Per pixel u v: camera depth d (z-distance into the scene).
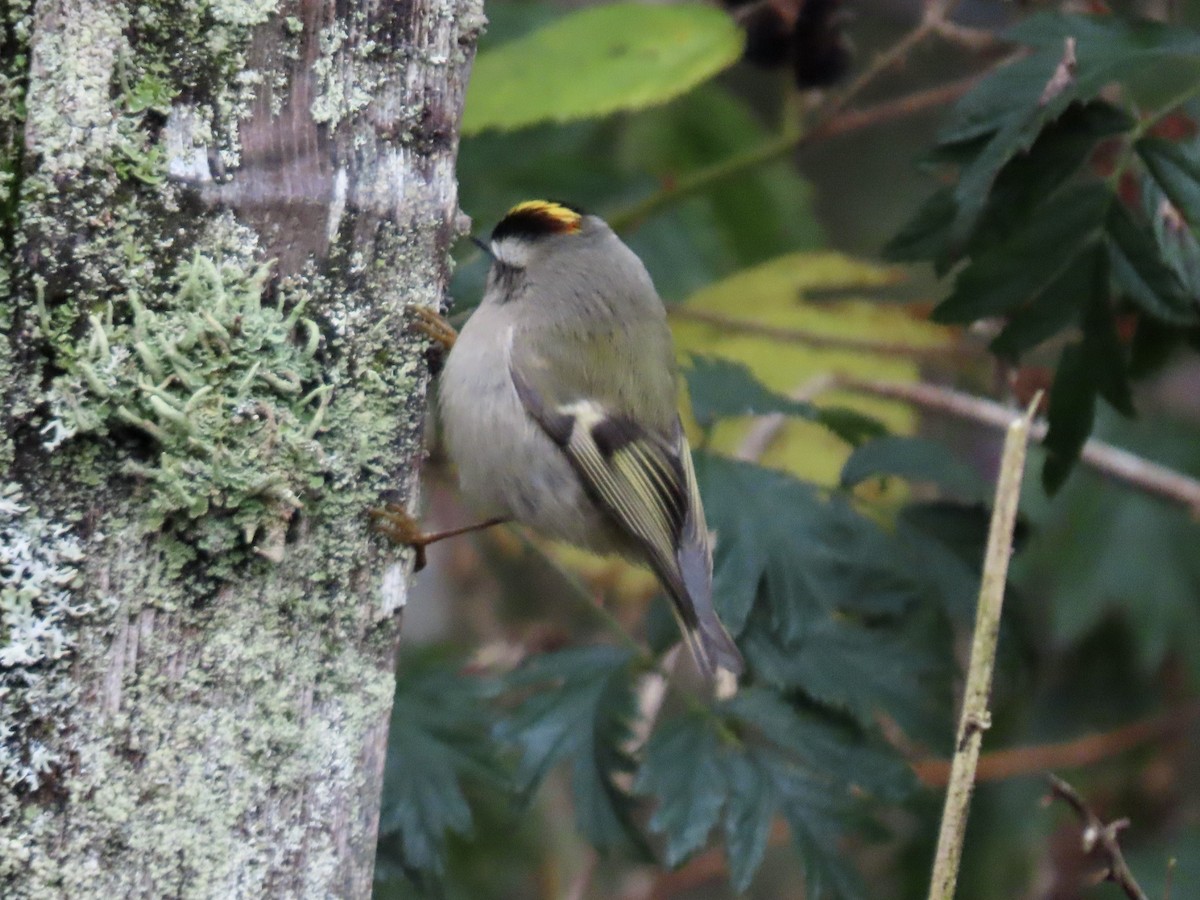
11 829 4.12
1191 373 10.07
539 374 6.65
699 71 7.34
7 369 4.18
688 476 6.78
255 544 4.45
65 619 4.20
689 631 6.22
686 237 10.67
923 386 9.02
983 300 6.59
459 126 5.06
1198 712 9.27
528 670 6.74
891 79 11.22
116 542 4.27
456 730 6.65
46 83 4.18
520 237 6.98
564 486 6.72
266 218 4.52
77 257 4.21
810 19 8.12
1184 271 6.13
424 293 4.95
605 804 6.41
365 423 4.80
